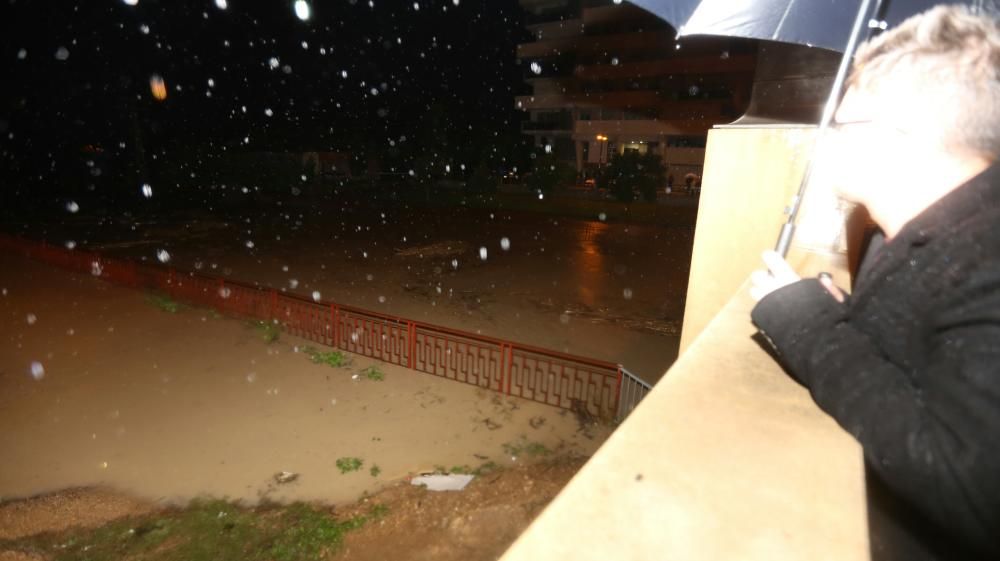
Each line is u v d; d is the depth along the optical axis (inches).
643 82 1630.2
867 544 20.6
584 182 1779.0
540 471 241.4
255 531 204.4
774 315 31.6
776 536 20.6
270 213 1167.6
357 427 283.0
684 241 880.9
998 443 16.7
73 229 892.0
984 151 25.5
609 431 279.1
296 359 362.9
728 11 75.0
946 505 18.0
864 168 30.1
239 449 263.0
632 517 21.4
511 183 1851.6
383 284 599.8
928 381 21.1
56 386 319.9
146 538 201.2
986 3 40.8
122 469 246.5
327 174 2000.5
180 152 1268.5
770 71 88.0
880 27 45.2
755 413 30.0
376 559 183.6
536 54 1784.0
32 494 226.8
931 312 22.8
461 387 326.0
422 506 212.4
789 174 82.3
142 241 817.5
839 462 25.3
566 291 579.8
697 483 23.6
